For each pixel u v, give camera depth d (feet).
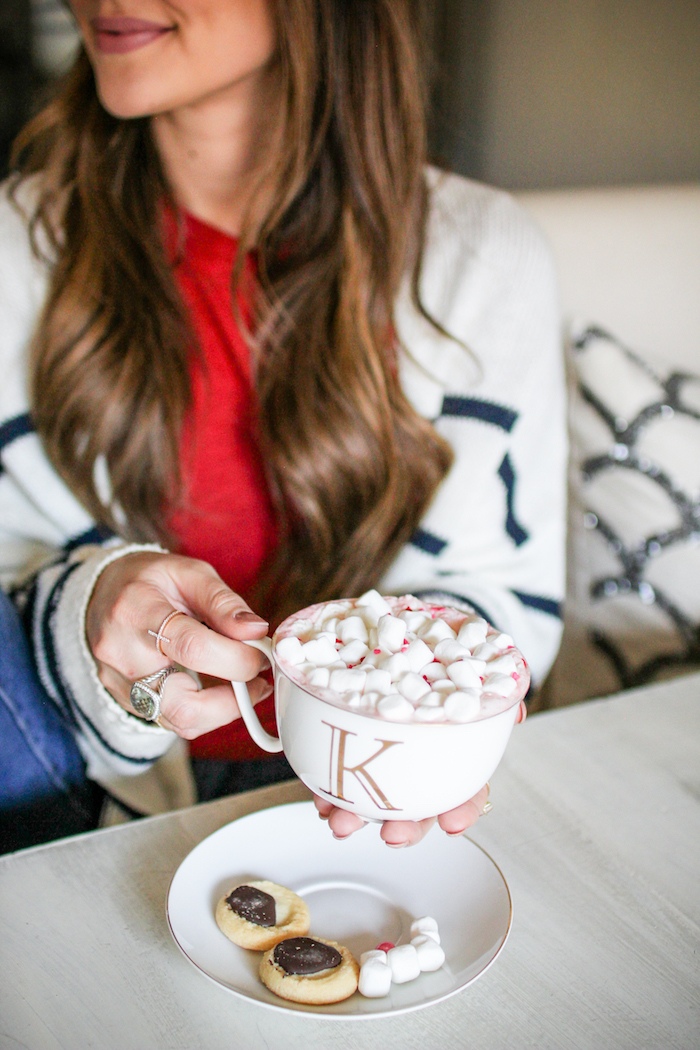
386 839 1.97
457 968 1.98
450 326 3.63
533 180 7.09
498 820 2.36
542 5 6.59
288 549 3.52
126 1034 1.88
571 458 4.85
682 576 4.38
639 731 2.68
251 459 3.52
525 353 3.69
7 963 1.99
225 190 3.43
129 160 3.31
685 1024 1.93
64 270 3.27
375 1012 1.86
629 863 2.26
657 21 5.62
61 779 2.74
